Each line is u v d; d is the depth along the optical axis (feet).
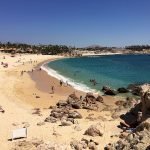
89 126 103.60
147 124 69.62
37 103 159.84
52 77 290.56
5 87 207.82
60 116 120.88
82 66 474.90
